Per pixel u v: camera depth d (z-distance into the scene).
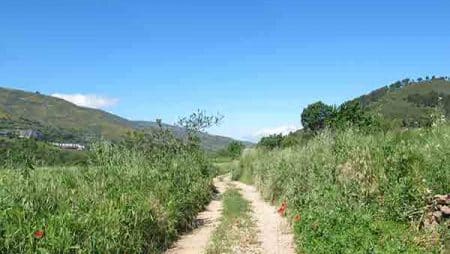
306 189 19.25
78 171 15.66
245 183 42.34
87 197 12.71
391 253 10.00
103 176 15.69
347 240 11.04
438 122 16.42
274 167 27.64
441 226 11.07
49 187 12.29
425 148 14.23
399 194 12.99
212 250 13.81
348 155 16.64
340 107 31.58
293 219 16.77
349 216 12.91
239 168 47.72
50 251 9.35
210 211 23.62
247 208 23.27
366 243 10.50
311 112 38.97
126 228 12.20
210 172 33.16
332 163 17.56
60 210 11.16
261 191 30.28
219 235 15.91
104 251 10.79
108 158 17.86
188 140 29.23
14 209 10.15
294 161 23.91
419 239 11.07
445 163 12.97
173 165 21.84
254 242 15.01
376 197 14.07
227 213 21.69
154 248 14.05
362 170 15.27
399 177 13.91
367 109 31.92
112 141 20.09
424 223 11.75
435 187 12.34
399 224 12.34
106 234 11.16
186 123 29.41
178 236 16.89
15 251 9.06
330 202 14.82
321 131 27.23
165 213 15.48
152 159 22.14
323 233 12.14
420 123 18.77
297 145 30.48
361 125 25.75
